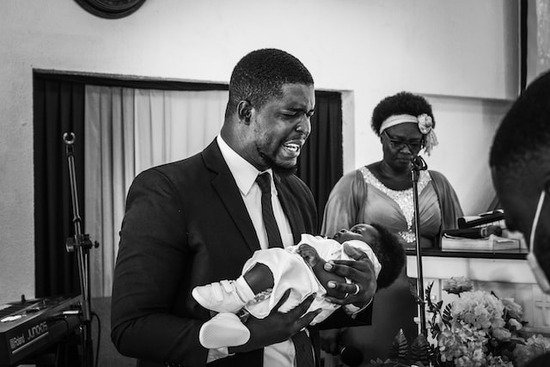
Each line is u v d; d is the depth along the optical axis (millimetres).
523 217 707
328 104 4766
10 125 3727
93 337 4172
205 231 1522
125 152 4238
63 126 4031
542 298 2029
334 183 4758
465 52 5105
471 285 1958
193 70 4211
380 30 4789
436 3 4988
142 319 1436
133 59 4047
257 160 1613
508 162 705
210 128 4430
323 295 1521
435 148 5117
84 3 3891
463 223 2496
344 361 2486
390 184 3490
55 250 4020
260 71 1566
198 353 1404
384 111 3465
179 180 1553
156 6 4105
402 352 1881
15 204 3730
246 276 1459
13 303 3248
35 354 2852
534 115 685
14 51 3746
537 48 5008
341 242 1801
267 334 1448
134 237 1489
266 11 4426
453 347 1792
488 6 5191
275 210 1714
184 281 1537
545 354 691
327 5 4609
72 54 3891
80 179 4082
